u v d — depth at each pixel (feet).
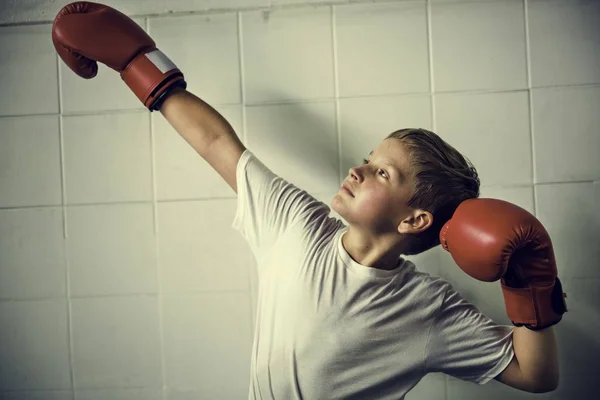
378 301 3.62
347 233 3.80
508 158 4.84
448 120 4.84
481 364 3.59
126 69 3.77
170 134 4.91
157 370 4.91
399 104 4.84
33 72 4.92
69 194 4.93
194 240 4.89
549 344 3.38
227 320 4.88
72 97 4.92
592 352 4.80
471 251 3.18
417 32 4.84
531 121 4.83
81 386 4.92
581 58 4.82
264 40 4.86
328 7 4.84
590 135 4.81
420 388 4.86
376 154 3.70
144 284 4.91
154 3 4.87
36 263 4.94
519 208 3.24
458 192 3.65
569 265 4.81
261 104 4.86
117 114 4.91
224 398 4.87
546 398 4.81
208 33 4.86
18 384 4.92
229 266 4.88
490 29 4.83
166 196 4.90
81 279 4.92
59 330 4.93
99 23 3.71
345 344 3.59
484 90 4.84
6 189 4.93
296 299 3.68
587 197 4.81
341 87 4.84
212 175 4.89
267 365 3.74
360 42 4.84
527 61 4.83
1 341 4.93
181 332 4.90
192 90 4.87
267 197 3.88
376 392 3.69
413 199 3.55
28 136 4.93
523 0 4.82
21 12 4.91
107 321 4.91
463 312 3.68
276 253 3.85
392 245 3.67
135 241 4.91
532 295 3.23
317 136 4.85
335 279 3.66
